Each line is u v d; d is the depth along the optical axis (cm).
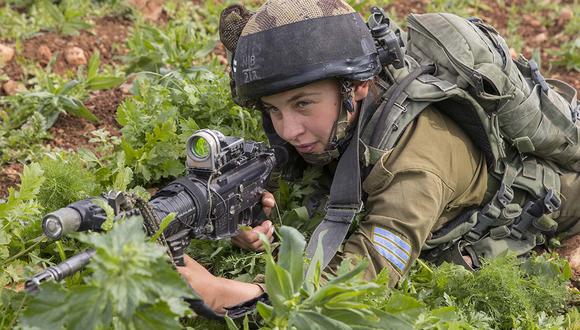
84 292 278
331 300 320
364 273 394
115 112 593
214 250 444
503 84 436
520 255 480
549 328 403
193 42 610
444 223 452
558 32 800
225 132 502
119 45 690
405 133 419
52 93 580
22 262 389
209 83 535
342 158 410
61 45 670
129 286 273
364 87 409
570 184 491
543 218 475
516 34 782
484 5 816
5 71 626
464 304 411
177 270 337
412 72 430
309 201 477
